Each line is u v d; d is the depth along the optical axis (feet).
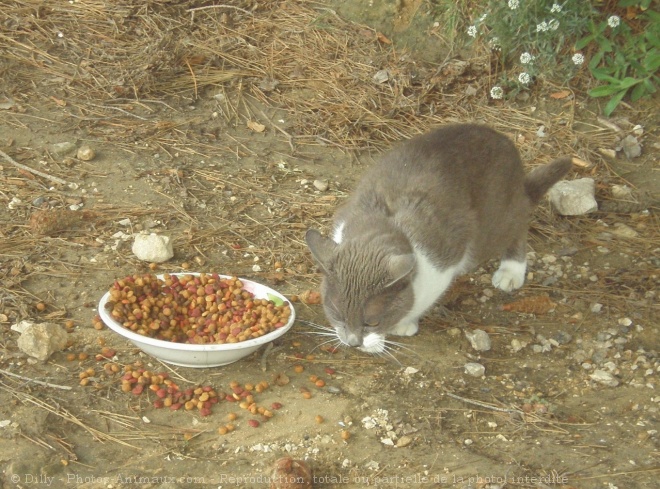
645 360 6.20
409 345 6.23
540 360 6.21
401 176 6.19
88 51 7.75
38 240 6.57
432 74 7.76
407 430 5.80
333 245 5.98
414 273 5.98
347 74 7.78
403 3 8.02
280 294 6.21
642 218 7.06
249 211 6.91
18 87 7.50
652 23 7.70
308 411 5.85
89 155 7.09
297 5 8.12
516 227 6.46
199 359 5.91
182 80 7.69
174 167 7.12
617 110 7.65
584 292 6.57
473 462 5.68
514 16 7.61
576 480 5.61
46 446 5.63
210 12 8.07
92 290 6.35
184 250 6.63
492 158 6.33
